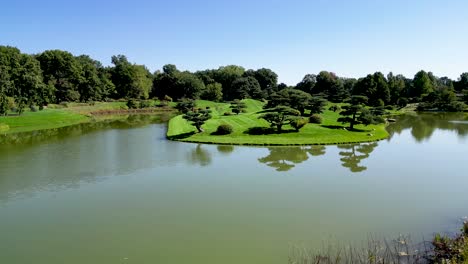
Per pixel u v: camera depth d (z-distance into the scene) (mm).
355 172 29922
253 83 135000
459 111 96000
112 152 39312
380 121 51656
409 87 129125
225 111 84625
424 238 16891
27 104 83188
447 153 37906
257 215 20484
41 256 16125
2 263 15516
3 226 19562
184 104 95750
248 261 15203
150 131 58375
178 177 28891
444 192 24328
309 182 27094
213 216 20453
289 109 50750
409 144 43969
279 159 35406
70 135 53969
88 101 116312
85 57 146375
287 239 17297
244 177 28672
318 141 44500
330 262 14570
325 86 125062
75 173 30328
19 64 92000
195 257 15688
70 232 18641
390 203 22188
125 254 16125
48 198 24094
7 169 31797
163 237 17828
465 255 13523
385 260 14523
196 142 45219
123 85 131375
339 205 21938
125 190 25625
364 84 108125
